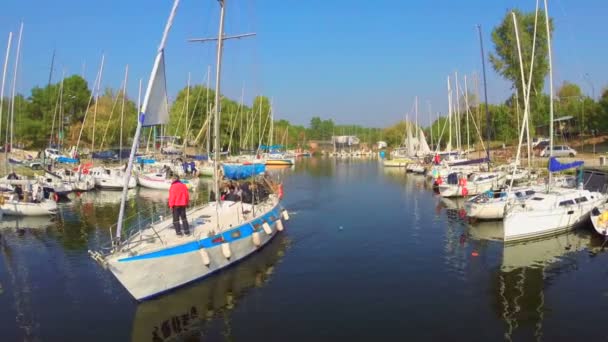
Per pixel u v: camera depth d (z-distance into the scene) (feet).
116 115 244.83
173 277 50.26
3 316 46.26
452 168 159.74
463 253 68.49
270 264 62.39
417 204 119.44
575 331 42.04
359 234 82.53
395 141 451.53
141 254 46.62
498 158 177.78
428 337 41.01
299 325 43.55
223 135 270.87
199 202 123.65
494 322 44.01
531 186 95.09
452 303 48.75
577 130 214.48
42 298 50.93
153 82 44.91
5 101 194.49
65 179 140.46
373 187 163.53
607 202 87.71
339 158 441.68
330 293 51.78
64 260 65.92
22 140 252.01
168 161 191.62
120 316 45.73
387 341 40.27
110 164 177.68
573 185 100.07
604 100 199.31
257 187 78.74
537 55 166.81
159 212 104.99
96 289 53.57
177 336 41.52
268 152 291.58
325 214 105.29
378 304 48.52
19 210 97.66
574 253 67.26
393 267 61.67
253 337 41.22
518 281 55.57
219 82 66.23
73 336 41.68
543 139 192.75
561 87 249.55
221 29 65.36
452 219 96.53
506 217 73.26
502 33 177.37
